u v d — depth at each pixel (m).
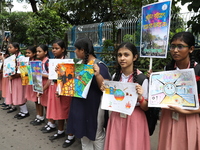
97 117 2.15
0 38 9.90
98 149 2.26
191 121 1.58
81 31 8.76
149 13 2.04
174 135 1.65
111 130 1.90
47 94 3.21
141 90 1.67
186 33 1.58
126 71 1.87
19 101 3.91
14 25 10.96
